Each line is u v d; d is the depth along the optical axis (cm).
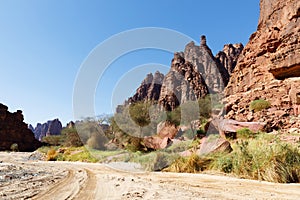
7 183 663
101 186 581
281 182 600
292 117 1936
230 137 1554
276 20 3064
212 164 933
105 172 992
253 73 3028
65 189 541
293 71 2528
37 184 638
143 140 1827
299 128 1695
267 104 2327
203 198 404
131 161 1302
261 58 3008
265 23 3331
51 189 543
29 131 9556
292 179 602
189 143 1430
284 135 1261
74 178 785
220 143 1103
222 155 979
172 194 444
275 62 2642
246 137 1421
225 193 457
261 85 2766
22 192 505
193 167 941
